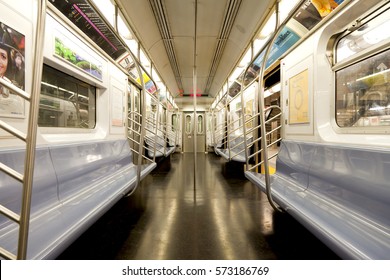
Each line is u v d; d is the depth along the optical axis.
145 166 3.83
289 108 2.96
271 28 2.88
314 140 2.34
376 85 1.79
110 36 3.03
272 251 1.82
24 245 0.79
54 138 2.20
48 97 2.25
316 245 1.91
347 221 1.47
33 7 1.68
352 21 1.95
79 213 1.55
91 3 1.36
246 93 5.34
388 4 1.65
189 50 4.84
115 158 3.18
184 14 3.37
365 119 1.90
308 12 2.28
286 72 3.05
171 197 3.34
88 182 2.33
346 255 1.10
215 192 3.62
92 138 2.94
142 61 4.36
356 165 1.59
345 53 2.11
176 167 6.39
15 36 1.52
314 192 2.09
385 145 1.63
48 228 1.30
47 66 2.20
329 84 2.27
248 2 2.78
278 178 2.81
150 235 2.10
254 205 2.96
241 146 5.57
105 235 2.09
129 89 4.84
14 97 1.51
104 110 3.24
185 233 2.13
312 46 2.38
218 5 3.13
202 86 8.88
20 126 1.55
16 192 1.35
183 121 11.58
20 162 1.41
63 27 2.21
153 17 3.34
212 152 11.51
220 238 2.04
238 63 4.46
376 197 1.41
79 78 2.69
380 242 1.20
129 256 1.75
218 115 9.37
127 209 2.81
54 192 1.73
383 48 1.70
